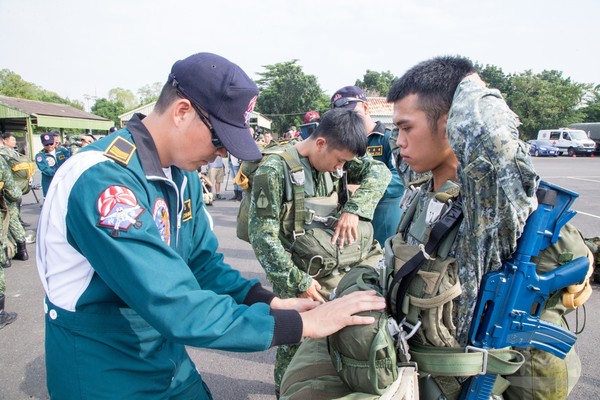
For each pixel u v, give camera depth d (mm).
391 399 1048
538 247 1058
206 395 1512
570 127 30703
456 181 1141
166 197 1261
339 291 1349
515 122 915
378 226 2732
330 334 1100
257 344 1058
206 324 1031
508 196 906
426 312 1086
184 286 1047
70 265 1113
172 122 1149
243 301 1472
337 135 1851
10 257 5023
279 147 2340
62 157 7527
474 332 1099
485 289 1067
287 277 1829
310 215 1941
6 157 6230
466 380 1198
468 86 942
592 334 3184
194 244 1495
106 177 1056
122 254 992
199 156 1190
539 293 1072
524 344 1109
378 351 1051
